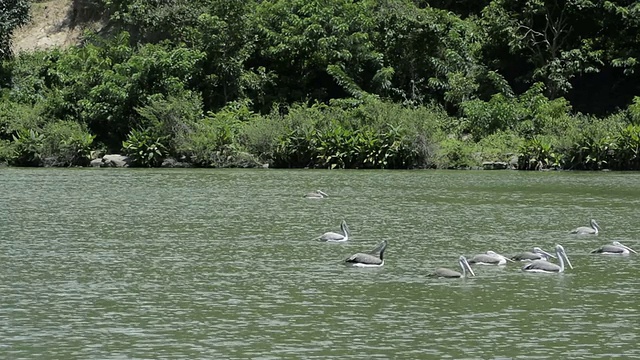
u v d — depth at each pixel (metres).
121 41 93.25
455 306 28.53
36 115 86.25
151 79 87.31
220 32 91.00
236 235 41.50
